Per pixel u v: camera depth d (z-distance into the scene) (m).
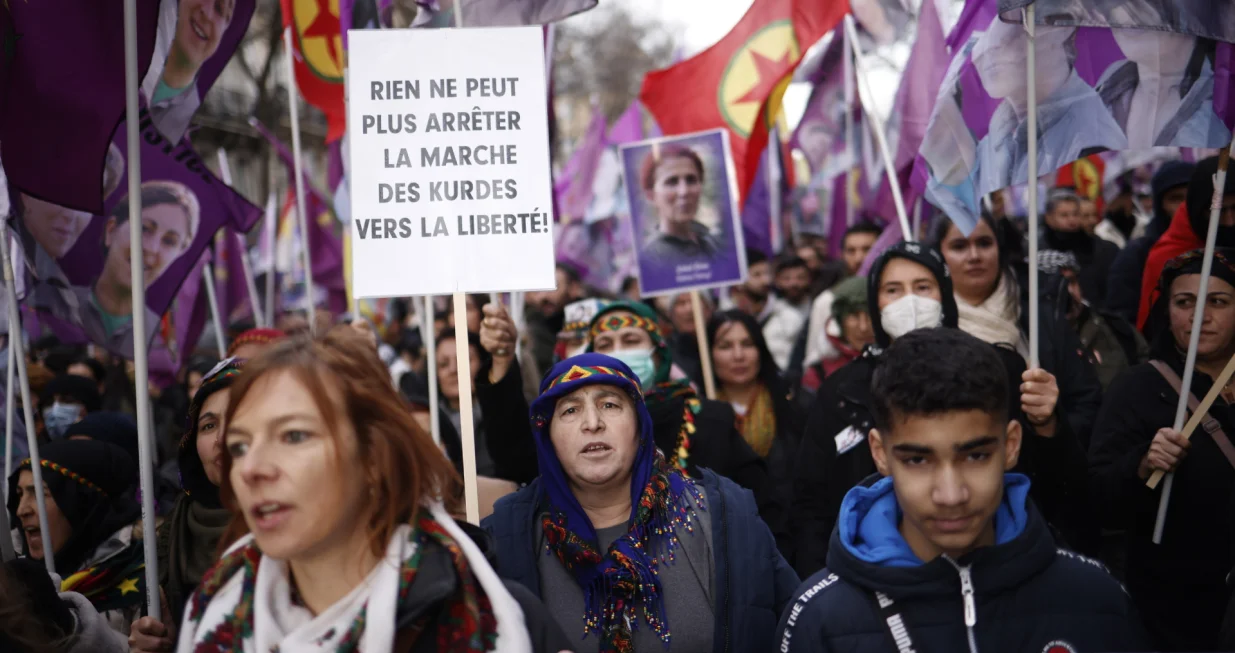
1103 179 9.67
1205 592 3.75
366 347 2.11
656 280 6.61
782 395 6.09
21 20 3.74
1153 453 3.69
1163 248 5.16
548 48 6.08
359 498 2.02
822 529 4.35
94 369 7.57
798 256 9.69
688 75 7.07
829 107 9.35
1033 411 3.43
